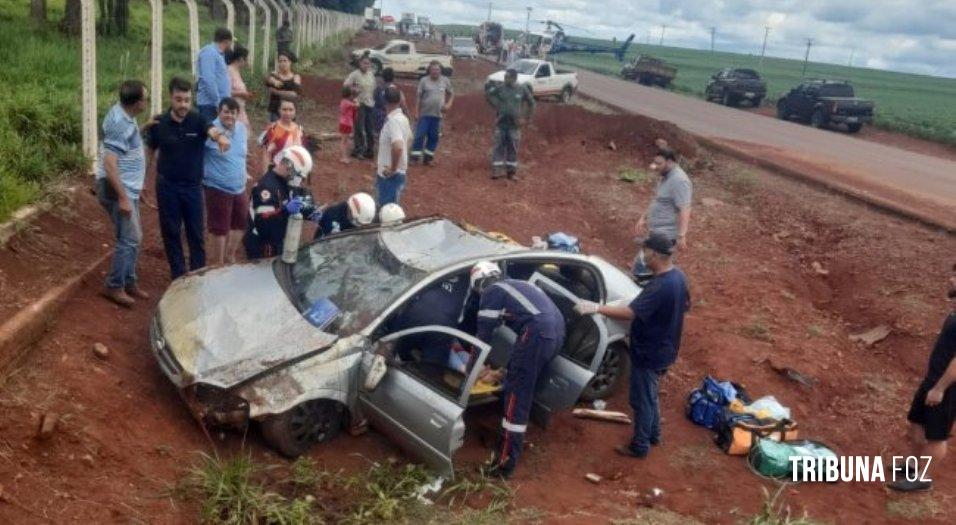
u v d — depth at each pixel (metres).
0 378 4.59
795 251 11.95
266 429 5.05
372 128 14.12
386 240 6.11
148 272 7.34
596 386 6.81
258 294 5.82
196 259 6.79
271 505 4.46
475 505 5.11
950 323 5.63
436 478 5.24
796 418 6.91
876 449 6.55
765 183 15.27
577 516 5.07
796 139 24.39
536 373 5.30
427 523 4.76
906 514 5.57
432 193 12.74
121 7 20.95
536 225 12.06
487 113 19.91
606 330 6.31
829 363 7.95
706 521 5.25
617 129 18.17
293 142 8.19
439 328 5.23
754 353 7.88
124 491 4.28
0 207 6.51
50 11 21.95
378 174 9.23
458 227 6.56
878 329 9.05
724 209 13.75
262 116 16.19
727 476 5.87
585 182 15.23
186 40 23.20
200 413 4.98
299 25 30.03
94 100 8.91
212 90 9.10
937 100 74.75
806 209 13.44
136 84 5.78
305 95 19.59
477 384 5.73
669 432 6.46
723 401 6.64
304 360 5.14
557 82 29.05
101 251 7.23
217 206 7.07
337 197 11.38
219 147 6.34
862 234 11.95
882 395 7.47
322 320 5.47
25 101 8.89
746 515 5.35
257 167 12.02
